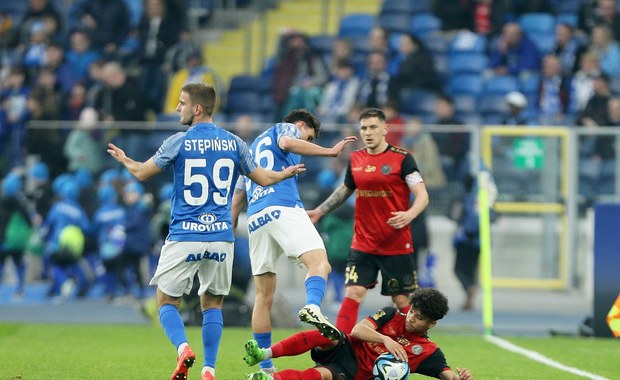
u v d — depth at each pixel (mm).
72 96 59938
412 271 30344
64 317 46562
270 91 66250
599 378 28312
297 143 26016
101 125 53875
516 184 53375
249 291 54000
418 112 60062
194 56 61875
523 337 40312
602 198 53094
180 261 23594
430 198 52000
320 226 51000
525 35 64188
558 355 34094
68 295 53656
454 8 66312
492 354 34281
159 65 62750
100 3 67188
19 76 61844
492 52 65375
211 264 23922
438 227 52062
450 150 52031
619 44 65312
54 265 53062
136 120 59938
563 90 60062
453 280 52781
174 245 23625
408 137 52156
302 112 27891
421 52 60469
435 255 51938
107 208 52531
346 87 60531
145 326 42656
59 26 68250
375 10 73875
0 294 54938
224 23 75062
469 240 50844
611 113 56438
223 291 24406
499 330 43906
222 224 23844
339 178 51406
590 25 66250
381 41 60375
